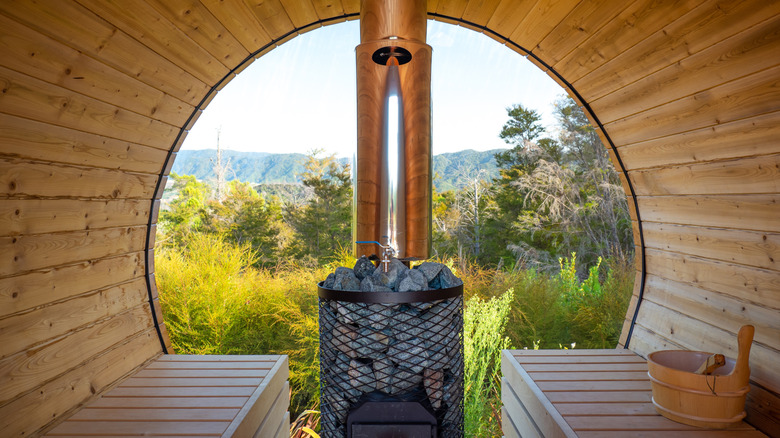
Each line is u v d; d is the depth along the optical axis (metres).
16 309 1.47
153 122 2.00
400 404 1.50
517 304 5.50
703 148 1.73
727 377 1.43
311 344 4.99
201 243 5.08
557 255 7.81
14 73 1.32
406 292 1.48
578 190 8.09
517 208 8.36
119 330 2.04
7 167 1.38
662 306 2.16
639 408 1.61
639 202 2.26
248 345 5.03
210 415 1.63
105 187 1.88
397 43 1.67
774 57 1.34
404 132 1.69
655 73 1.76
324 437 1.65
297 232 7.86
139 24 1.59
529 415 1.86
